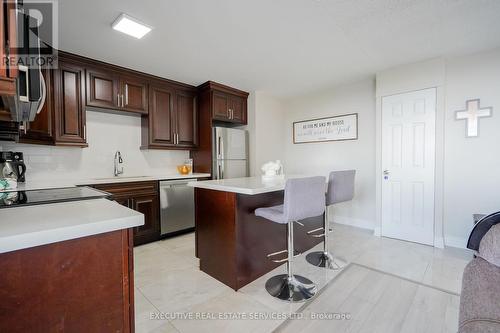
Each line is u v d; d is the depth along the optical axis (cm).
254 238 206
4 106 101
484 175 259
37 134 223
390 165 309
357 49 252
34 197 136
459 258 246
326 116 397
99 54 256
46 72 233
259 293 188
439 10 189
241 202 194
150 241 300
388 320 156
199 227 226
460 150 271
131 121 335
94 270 80
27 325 69
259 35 222
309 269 226
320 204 184
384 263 237
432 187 280
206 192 216
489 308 91
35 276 70
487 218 146
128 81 301
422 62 283
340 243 293
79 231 74
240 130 393
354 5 182
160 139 334
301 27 211
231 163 379
